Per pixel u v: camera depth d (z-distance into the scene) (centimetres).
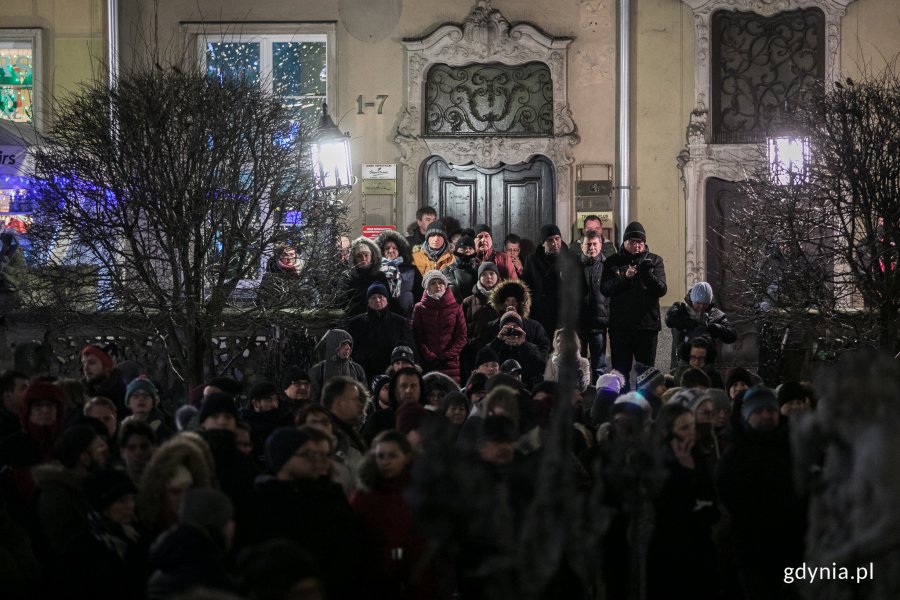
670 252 2267
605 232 2267
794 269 1456
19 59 2309
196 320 1446
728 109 2278
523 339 1568
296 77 2320
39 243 1469
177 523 718
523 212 2317
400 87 2309
